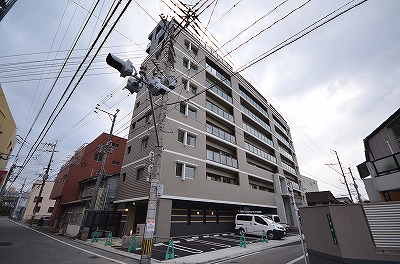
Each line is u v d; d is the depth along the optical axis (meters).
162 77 10.11
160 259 8.45
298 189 31.62
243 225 16.75
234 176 21.39
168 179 14.36
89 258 8.42
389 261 4.30
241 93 28.56
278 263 7.81
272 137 32.12
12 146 18.56
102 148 17.55
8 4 5.15
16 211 48.38
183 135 17.20
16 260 7.45
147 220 7.70
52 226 24.25
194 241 13.24
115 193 19.05
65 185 23.39
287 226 23.34
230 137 22.22
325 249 5.45
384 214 4.66
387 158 11.15
